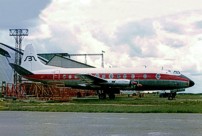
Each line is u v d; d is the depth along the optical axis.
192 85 59.62
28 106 36.88
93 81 59.81
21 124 18.48
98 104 41.94
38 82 64.44
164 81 58.62
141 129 16.09
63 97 57.06
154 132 14.91
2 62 92.75
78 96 76.81
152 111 28.77
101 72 60.97
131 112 28.39
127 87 59.34
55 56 90.06
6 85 63.03
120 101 51.03
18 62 90.56
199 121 20.11
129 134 14.30
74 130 15.75
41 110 30.77
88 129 16.12
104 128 16.52
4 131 15.38
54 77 63.34
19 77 78.88
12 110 31.36
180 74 59.56
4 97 57.69
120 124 18.42
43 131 15.37
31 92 59.34
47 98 56.66
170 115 25.12
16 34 90.19
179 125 17.84
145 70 59.66
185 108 31.56
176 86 59.03
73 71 62.69
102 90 61.78
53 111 30.02
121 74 59.94
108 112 28.58
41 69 68.25
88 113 27.45
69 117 23.23
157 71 59.25
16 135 14.02
